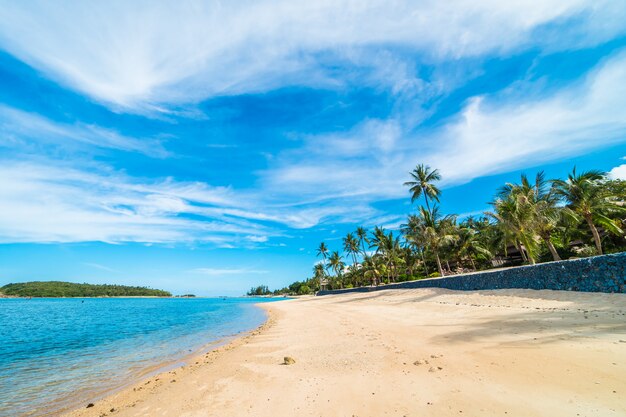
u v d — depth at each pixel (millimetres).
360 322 17500
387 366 7969
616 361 6230
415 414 5090
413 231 45656
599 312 11266
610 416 4277
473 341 9438
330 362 9195
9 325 33719
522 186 28953
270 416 5793
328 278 113375
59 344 19719
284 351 11914
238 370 9648
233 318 35250
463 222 56656
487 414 4793
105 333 24766
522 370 6438
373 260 68125
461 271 56938
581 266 15836
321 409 5801
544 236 27719
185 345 17078
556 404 4836
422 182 46969
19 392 9820
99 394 9172
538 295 17109
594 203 25781
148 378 10445
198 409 6727
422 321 15008
